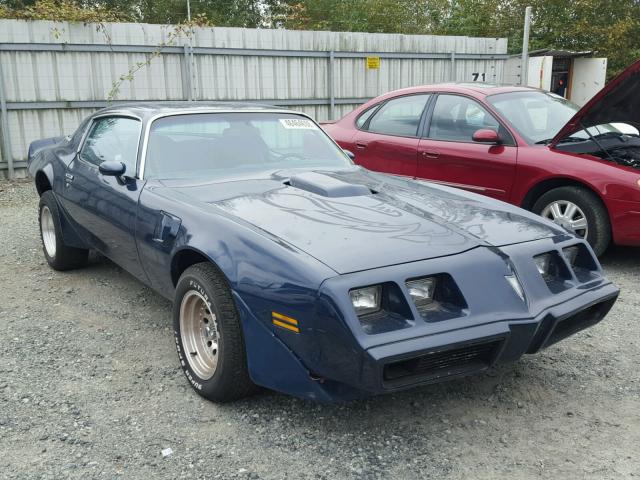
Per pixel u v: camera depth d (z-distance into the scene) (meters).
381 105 6.98
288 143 4.29
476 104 6.16
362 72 13.00
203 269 3.00
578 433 2.82
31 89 10.03
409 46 13.36
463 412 3.01
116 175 3.79
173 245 3.23
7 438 2.77
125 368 3.51
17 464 2.57
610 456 2.63
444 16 24.28
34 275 5.28
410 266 2.59
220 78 11.55
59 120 10.34
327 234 2.80
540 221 3.38
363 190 3.48
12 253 6.00
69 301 4.63
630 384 3.30
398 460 2.61
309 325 2.48
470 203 3.54
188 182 3.69
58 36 10.06
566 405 3.08
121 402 3.11
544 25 22.53
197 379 3.11
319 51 12.36
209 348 3.13
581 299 2.92
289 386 2.65
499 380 3.35
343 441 2.75
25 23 9.79
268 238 2.77
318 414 2.98
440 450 2.69
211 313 2.94
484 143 5.89
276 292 2.59
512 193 5.75
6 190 9.41
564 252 3.16
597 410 3.03
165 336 3.97
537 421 2.93
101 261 5.68
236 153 4.02
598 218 5.31
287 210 3.11
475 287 2.63
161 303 4.59
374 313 2.50
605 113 5.25
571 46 22.55
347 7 24.59
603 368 3.49
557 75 16.81
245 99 11.87
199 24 11.12
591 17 22.50
